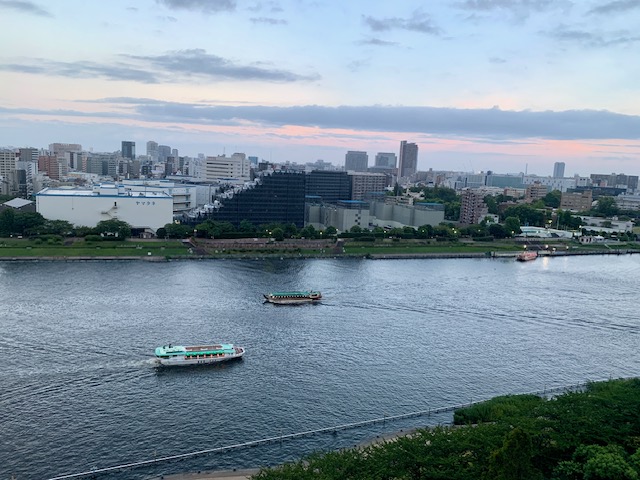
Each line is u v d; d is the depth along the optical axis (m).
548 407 141.38
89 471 128.75
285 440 146.38
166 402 164.38
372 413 162.25
